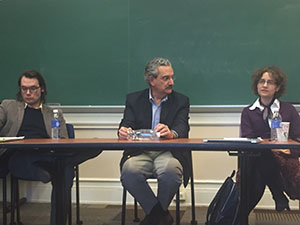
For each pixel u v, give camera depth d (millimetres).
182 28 3736
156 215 2682
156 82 2994
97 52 3859
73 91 3893
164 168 2693
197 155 3820
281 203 2764
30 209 3771
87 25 3865
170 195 2699
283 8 3619
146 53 3785
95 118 3883
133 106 3098
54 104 3557
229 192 2658
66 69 3896
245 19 3664
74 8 3881
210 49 3709
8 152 3193
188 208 3736
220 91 3707
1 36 3965
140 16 3785
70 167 2959
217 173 3805
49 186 4012
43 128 3320
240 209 2400
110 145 2305
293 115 2986
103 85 3855
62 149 2539
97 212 3641
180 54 3744
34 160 2926
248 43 3664
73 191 3967
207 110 3729
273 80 2986
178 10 3738
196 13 3719
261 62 3652
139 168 2707
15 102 3355
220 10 3691
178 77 3746
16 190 3232
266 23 3641
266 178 2799
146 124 3049
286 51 3619
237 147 2201
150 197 2684
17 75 3951
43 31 3920
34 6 3926
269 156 2781
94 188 3955
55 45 3908
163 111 3043
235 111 3705
